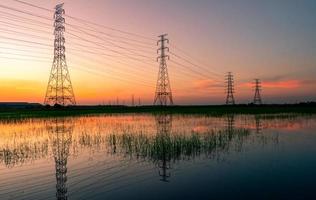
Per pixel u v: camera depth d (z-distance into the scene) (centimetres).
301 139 3262
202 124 5266
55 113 9975
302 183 1611
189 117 7494
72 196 1422
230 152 2503
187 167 1983
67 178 1723
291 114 8475
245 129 4234
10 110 12106
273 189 1514
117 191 1491
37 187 1555
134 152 2500
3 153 2503
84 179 1695
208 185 1584
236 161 2159
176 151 2494
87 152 2525
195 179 1697
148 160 2195
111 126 4916
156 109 12681
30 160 2228
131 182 1638
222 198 1392
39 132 4075
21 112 10750
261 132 3916
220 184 1602
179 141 2838
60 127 4819
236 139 3231
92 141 3116
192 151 2536
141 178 1712
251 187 1551
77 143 3012
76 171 1880
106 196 1423
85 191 1490
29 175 1791
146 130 4178
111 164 2069
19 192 1476
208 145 2797
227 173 1828
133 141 3011
